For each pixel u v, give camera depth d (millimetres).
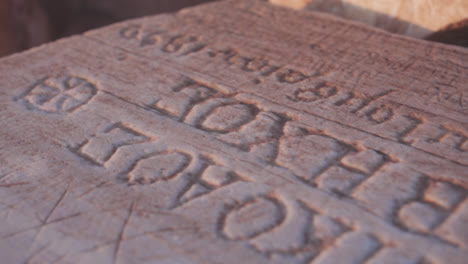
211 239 508
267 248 500
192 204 534
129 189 548
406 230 503
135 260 498
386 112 608
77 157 579
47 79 679
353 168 554
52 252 506
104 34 758
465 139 573
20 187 552
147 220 523
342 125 596
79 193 545
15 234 518
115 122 615
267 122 604
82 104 640
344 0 789
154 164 570
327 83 650
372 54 689
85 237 513
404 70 660
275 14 786
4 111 634
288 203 529
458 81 639
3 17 1432
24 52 730
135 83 663
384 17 765
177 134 597
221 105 628
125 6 1619
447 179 538
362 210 519
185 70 680
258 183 546
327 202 527
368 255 492
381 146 572
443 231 500
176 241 508
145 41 739
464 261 482
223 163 565
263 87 648
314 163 560
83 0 1635
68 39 753
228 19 782
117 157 577
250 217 521
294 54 697
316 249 498
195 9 816
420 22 744
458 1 711
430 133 581
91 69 690
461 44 740
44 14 1525
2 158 580
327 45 711
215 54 706
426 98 621
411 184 536
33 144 594
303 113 612
